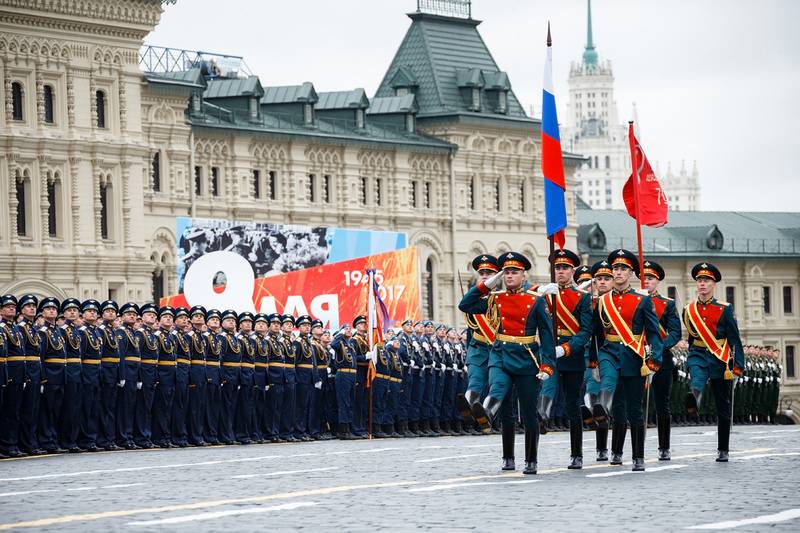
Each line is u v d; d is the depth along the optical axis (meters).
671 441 53.44
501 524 26.86
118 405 52.38
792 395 175.50
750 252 172.88
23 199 96.25
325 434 62.56
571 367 39.38
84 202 99.00
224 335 56.97
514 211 136.50
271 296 74.25
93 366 51.03
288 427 59.59
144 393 53.16
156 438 54.00
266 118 116.94
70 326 50.97
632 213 49.09
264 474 37.31
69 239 98.12
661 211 49.09
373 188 124.44
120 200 101.19
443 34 136.12
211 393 56.12
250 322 58.47
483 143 133.12
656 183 49.00
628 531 25.91
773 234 177.00
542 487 33.47
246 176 113.12
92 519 27.73
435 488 33.16
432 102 131.88
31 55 96.06
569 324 39.34
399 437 65.19
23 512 29.25
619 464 40.44
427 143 128.12
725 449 41.84
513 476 36.47
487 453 45.59
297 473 37.59
